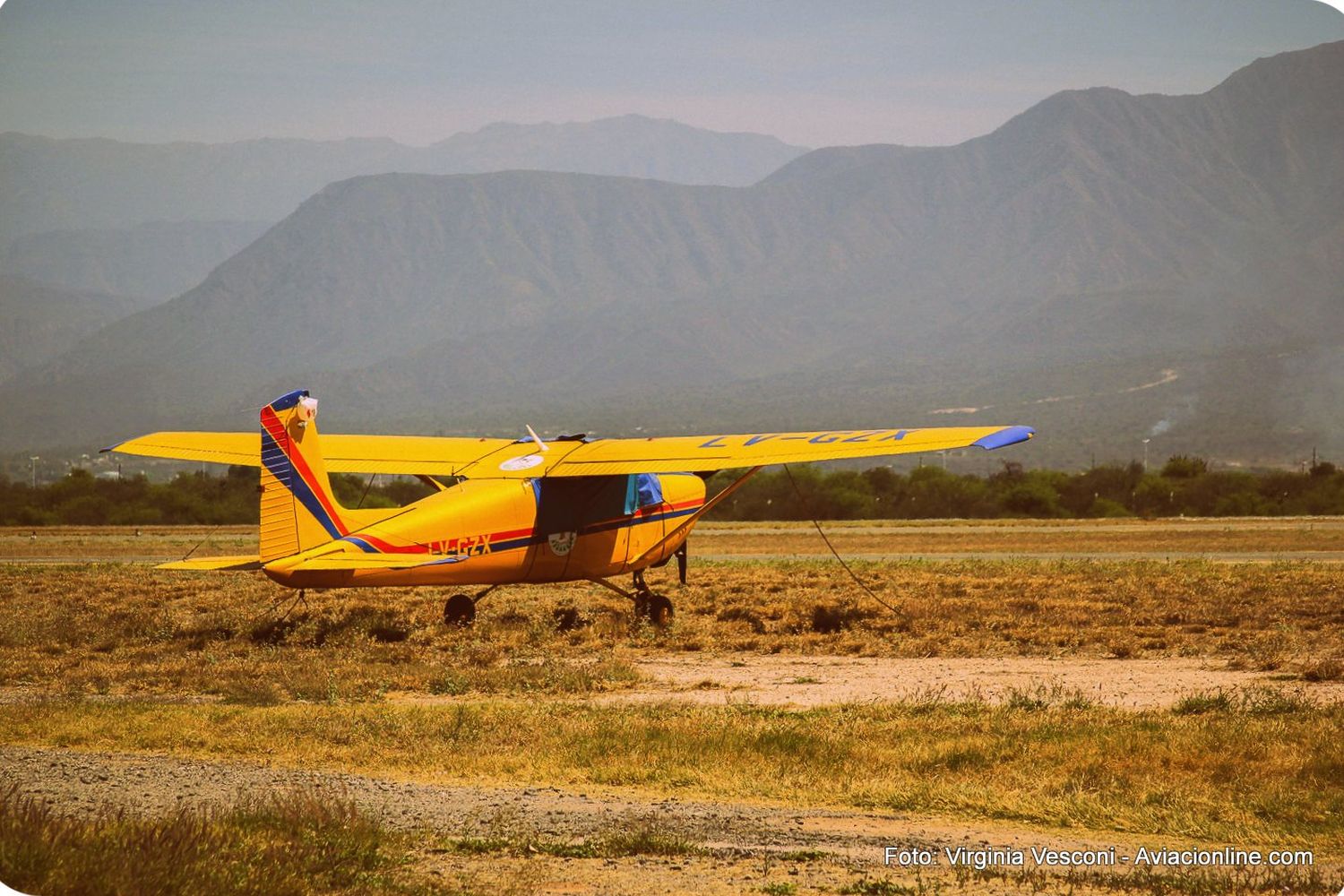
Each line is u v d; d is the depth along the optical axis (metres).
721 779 26.73
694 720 32.41
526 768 27.55
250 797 23.36
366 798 24.64
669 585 69.94
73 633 50.06
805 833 22.91
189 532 148.00
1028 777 27.03
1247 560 93.44
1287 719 32.09
